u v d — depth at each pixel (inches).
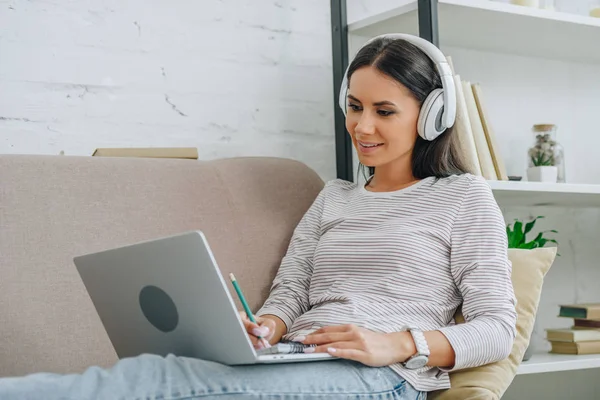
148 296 47.4
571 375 99.3
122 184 64.1
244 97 87.2
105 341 59.3
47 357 56.7
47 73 77.3
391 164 63.7
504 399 94.7
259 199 70.3
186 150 72.3
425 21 78.5
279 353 48.3
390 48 61.0
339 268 60.5
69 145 78.0
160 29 83.0
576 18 88.1
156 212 64.5
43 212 60.0
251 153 87.3
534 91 102.4
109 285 49.6
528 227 90.9
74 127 78.3
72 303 58.8
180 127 83.5
